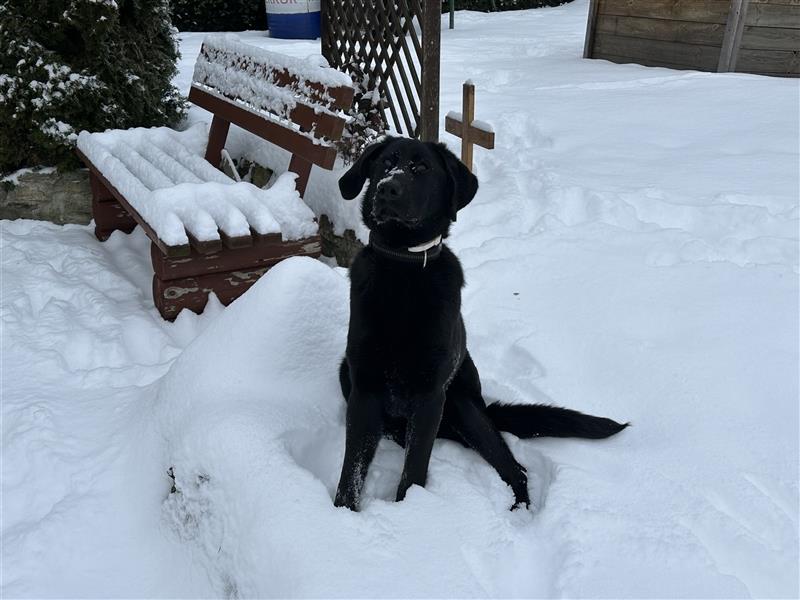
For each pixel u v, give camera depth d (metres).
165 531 1.24
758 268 1.98
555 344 1.72
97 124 2.55
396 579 1.01
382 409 1.30
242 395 1.39
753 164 2.78
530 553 1.12
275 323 1.46
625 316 1.81
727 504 1.21
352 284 1.30
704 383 1.54
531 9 8.73
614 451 1.36
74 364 1.73
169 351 1.77
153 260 1.94
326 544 1.05
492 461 1.32
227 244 1.78
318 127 1.90
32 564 1.18
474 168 2.93
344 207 2.22
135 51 2.64
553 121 3.44
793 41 4.21
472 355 1.72
